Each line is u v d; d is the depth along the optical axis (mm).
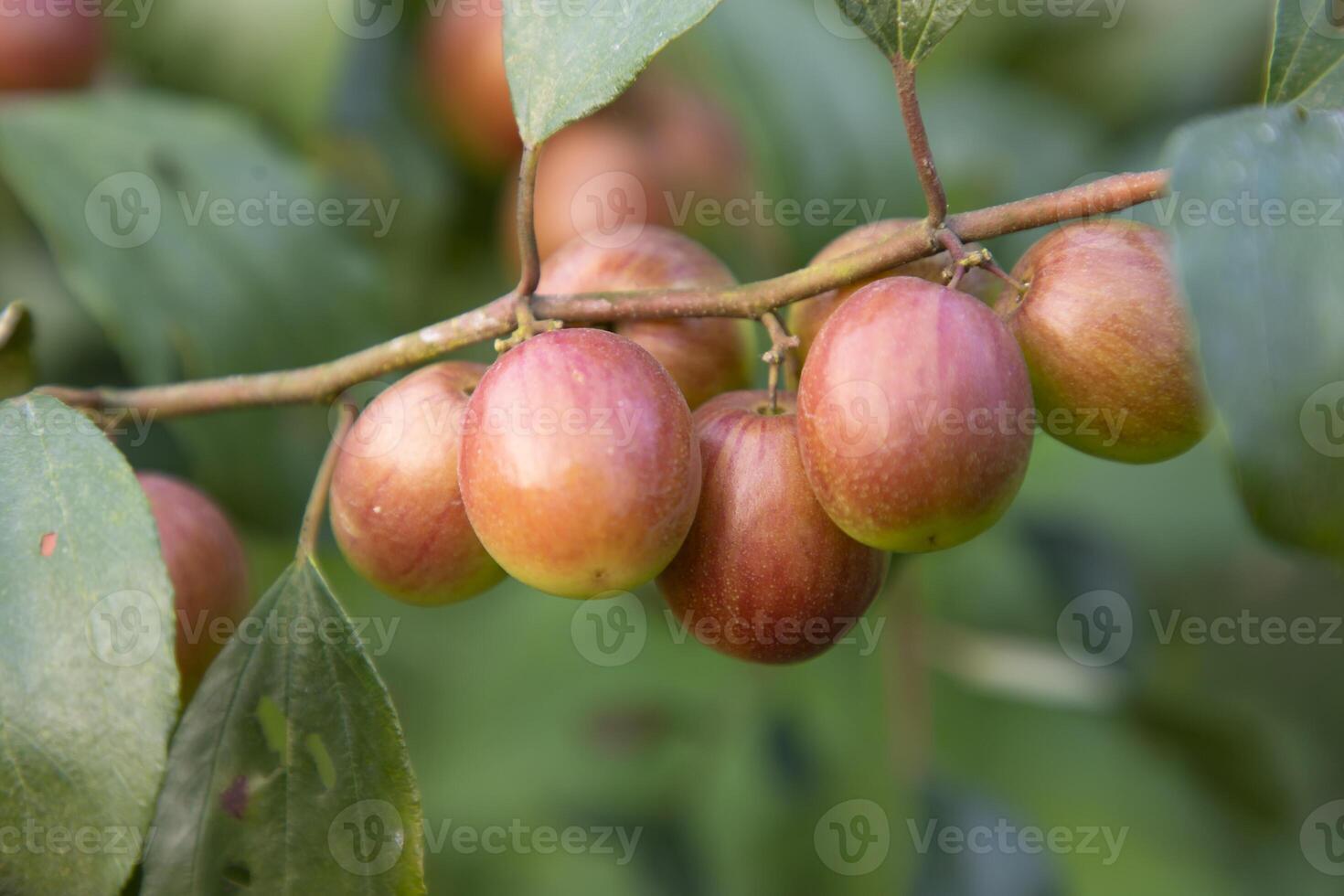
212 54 470
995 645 520
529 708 505
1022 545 535
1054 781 502
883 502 340
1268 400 314
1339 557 316
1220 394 313
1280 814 498
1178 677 555
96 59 474
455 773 497
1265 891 490
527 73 354
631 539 340
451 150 498
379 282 459
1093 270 350
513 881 480
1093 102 594
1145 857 490
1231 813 503
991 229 348
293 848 355
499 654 514
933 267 361
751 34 462
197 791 355
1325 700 563
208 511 392
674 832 487
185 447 456
